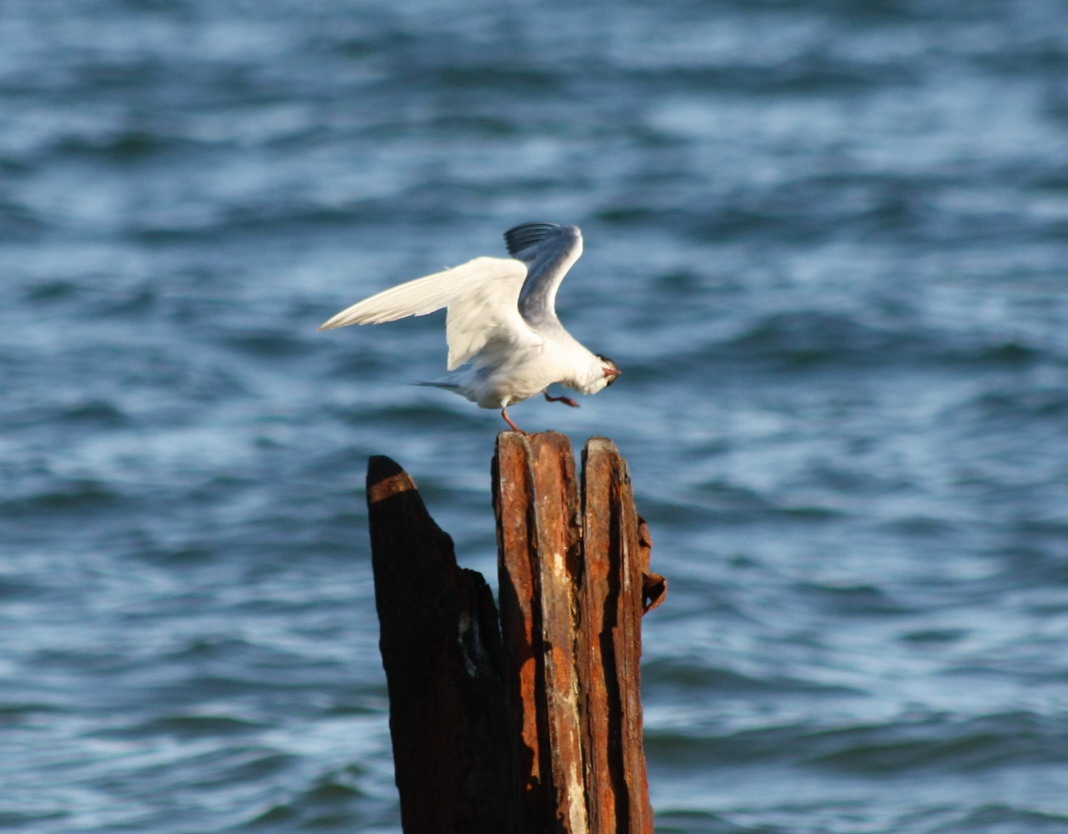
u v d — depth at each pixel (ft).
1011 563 62.95
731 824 43.88
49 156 123.03
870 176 118.73
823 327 92.63
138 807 43.80
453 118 133.59
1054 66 145.48
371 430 79.56
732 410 82.84
